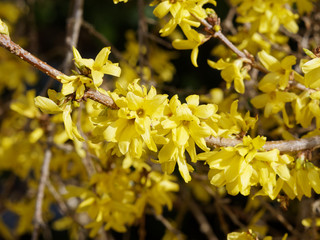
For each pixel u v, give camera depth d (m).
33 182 0.79
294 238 0.64
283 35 0.73
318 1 0.68
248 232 0.50
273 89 0.52
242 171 0.44
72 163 0.74
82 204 0.57
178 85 0.88
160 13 0.48
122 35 0.93
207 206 0.83
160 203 0.60
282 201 0.49
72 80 0.43
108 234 0.70
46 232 0.81
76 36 0.64
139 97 0.43
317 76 0.45
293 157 0.48
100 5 0.92
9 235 0.89
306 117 0.52
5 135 0.83
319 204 0.59
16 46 0.42
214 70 0.87
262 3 0.57
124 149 0.44
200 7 0.49
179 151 0.45
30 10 0.88
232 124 0.48
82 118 0.64
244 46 0.61
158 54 0.83
